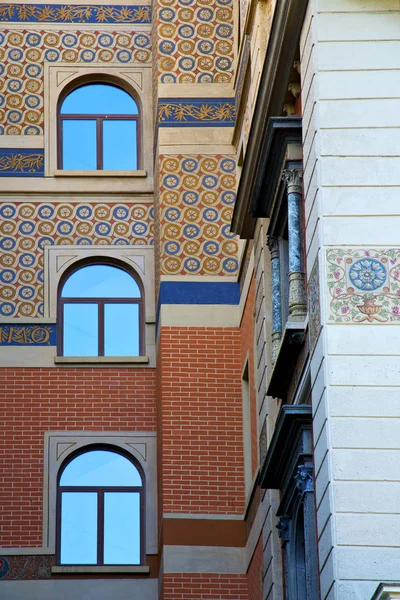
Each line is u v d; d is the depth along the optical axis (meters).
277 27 21.02
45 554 30.30
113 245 32.56
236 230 27.31
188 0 31.56
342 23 19.75
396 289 18.58
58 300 32.25
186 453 29.05
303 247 21.30
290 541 22.08
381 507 17.67
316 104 19.34
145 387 31.61
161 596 28.88
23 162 32.94
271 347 24.89
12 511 30.55
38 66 33.66
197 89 31.06
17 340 31.72
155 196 32.25
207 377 29.53
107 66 33.81
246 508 28.17
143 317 32.31
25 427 31.12
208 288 30.06
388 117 19.30
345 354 18.28
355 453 17.88
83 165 33.31
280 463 21.69
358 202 18.94
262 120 23.20
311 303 19.41
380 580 17.38
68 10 34.09
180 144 30.70
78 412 31.31
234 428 29.28
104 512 30.92
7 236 32.41
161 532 28.98
